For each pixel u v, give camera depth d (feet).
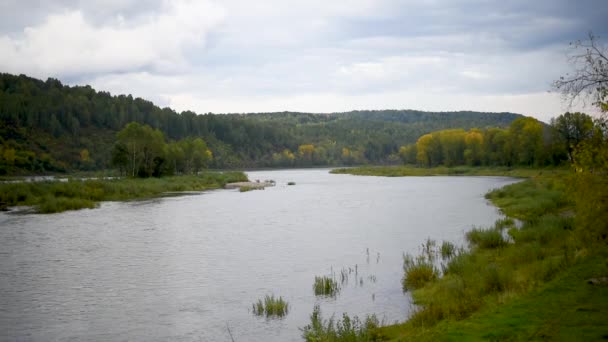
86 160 506.48
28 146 496.23
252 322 56.29
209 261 88.38
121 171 329.93
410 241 103.19
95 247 102.58
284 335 51.85
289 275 77.36
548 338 35.24
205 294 67.82
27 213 163.53
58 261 89.04
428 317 48.78
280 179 412.16
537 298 46.44
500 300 49.11
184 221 143.43
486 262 73.41
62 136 551.18
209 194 248.93
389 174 473.67
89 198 209.26
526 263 67.87
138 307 62.44
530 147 383.04
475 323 41.45
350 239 108.37
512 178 343.05
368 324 50.67
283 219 146.10
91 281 75.10
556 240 79.20
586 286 48.52
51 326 55.93
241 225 134.41
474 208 160.35
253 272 79.66
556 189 161.79
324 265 83.51
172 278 76.59
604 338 34.12
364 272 77.66
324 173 551.59
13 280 75.87
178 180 307.37
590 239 66.59
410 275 69.46
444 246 88.33
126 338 52.19
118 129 637.30
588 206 54.95
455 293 56.34
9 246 103.86
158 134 335.06
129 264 86.48
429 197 210.18
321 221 140.15
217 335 52.49
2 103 533.96
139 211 170.60
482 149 474.08
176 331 53.98
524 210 132.46
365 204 187.11
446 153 515.09
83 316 59.21
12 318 58.59
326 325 52.95
